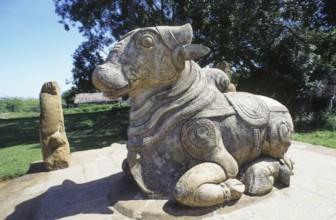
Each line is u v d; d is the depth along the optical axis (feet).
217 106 6.53
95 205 6.95
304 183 7.49
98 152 13.38
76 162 11.89
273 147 7.04
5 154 22.95
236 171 6.42
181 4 29.07
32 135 34.58
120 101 87.71
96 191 8.05
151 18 35.35
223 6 26.96
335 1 25.58
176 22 30.35
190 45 5.97
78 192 8.18
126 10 33.68
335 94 34.65
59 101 11.76
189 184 5.71
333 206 6.31
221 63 8.94
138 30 6.18
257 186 6.53
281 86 31.55
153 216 5.85
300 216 5.93
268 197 6.60
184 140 6.26
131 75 6.19
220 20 27.76
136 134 6.55
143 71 6.22
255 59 32.71
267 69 32.55
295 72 31.12
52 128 11.29
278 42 32.45
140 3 33.76
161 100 6.44
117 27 35.50
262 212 6.06
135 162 6.53
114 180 8.93
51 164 11.04
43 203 7.56
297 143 12.78
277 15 32.17
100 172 10.25
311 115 29.91
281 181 7.17
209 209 5.91
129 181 7.40
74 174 10.29
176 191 5.75
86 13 34.04
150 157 6.52
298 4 30.09
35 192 8.71
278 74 30.96
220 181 6.13
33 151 23.62
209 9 27.48
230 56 30.55
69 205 7.22
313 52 32.73
